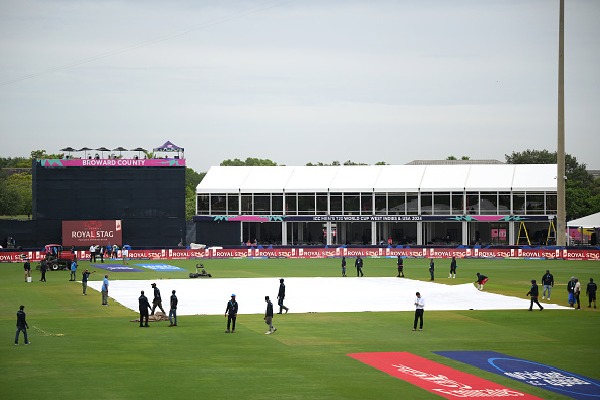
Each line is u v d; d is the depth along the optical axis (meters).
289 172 151.62
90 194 131.25
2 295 69.44
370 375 35.31
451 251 125.12
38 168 129.88
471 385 33.78
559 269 100.25
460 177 144.38
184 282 81.50
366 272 95.44
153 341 44.03
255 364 37.53
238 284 79.00
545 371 36.78
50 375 34.81
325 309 59.12
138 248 122.00
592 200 185.62
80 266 106.94
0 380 33.81
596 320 53.41
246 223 148.88
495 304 62.50
